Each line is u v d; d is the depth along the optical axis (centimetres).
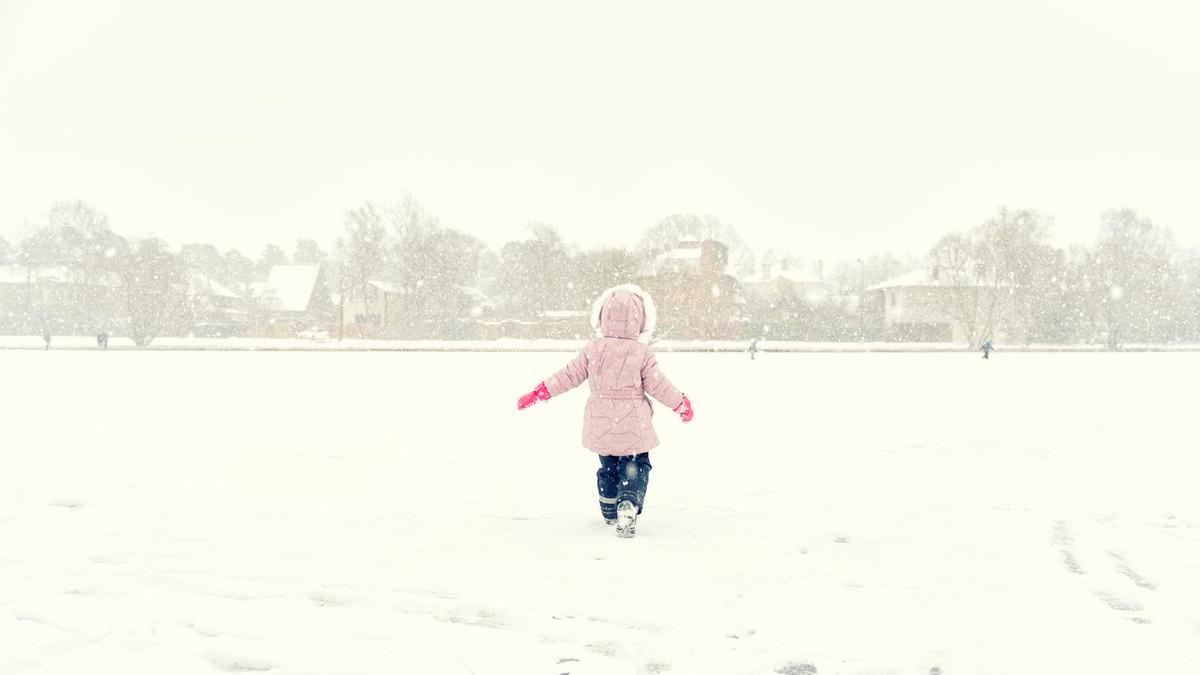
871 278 13700
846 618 318
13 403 1416
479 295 9894
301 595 350
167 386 1866
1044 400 1562
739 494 613
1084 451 858
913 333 6875
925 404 1473
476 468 739
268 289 8775
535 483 661
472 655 276
